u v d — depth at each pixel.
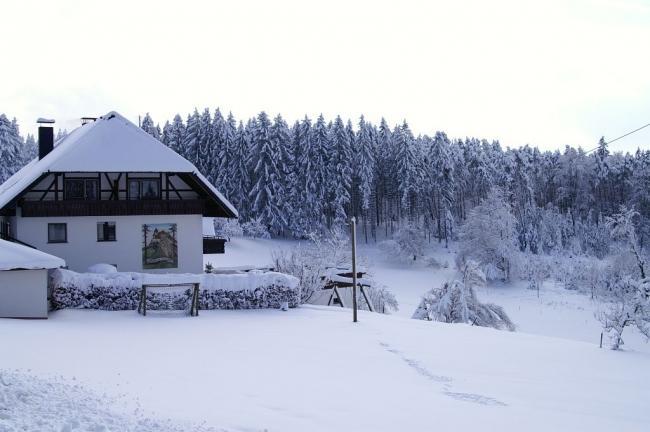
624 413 11.70
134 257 31.22
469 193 99.50
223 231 75.00
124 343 16.38
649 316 21.70
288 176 82.06
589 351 20.12
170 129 97.06
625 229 37.88
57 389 9.23
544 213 91.12
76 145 30.36
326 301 35.72
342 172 81.75
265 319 23.48
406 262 77.25
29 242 29.70
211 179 83.31
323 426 9.09
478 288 65.56
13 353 13.04
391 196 92.06
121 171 30.30
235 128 90.12
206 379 12.15
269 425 8.81
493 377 14.77
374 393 11.94
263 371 13.59
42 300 22.36
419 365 15.80
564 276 68.38
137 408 8.77
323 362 15.41
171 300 25.17
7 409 7.66
